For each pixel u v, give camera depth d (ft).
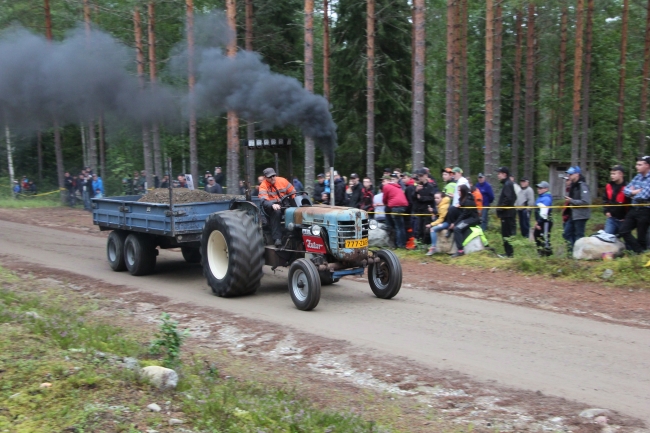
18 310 24.40
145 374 16.81
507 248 39.24
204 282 34.91
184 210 32.96
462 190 39.04
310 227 29.22
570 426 16.03
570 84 90.74
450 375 19.65
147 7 75.92
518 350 22.07
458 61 77.25
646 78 75.66
